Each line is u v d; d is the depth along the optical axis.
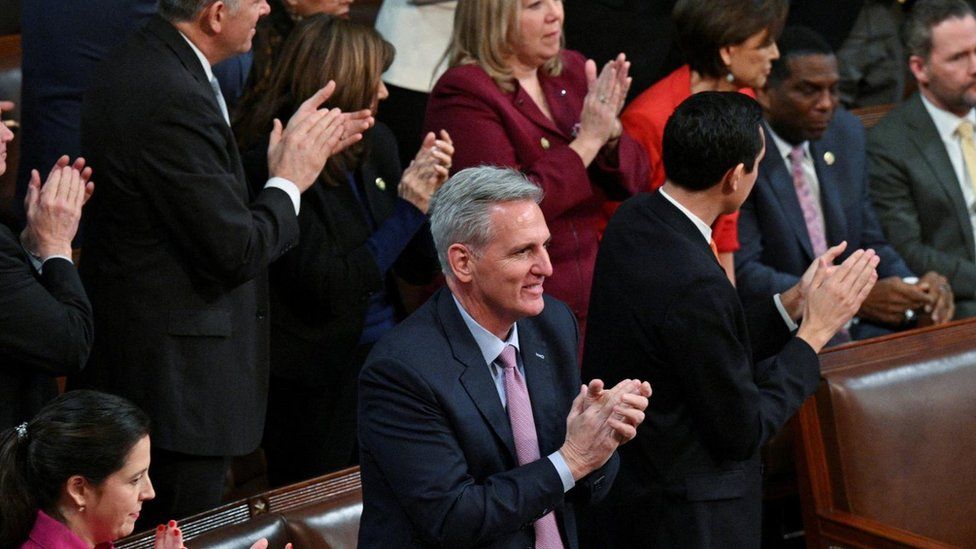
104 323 12.44
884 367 14.60
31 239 12.09
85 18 15.50
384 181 15.09
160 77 12.16
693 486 12.38
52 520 9.80
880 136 19.06
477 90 15.16
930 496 14.44
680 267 11.97
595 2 19.77
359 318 14.45
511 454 10.17
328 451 14.82
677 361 11.98
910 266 18.69
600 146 15.16
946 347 15.09
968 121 19.11
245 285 12.78
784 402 12.34
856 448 14.23
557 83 15.94
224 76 16.12
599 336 12.59
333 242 14.18
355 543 11.96
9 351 11.38
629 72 19.73
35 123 15.88
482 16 15.27
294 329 14.25
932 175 18.83
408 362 9.93
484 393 10.12
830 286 12.69
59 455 9.68
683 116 12.12
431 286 16.12
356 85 14.07
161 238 12.31
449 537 9.69
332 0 15.91
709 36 16.17
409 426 9.84
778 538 18.06
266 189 12.89
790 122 17.19
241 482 15.50
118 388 12.38
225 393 12.54
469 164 15.11
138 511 10.09
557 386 10.68
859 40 22.02
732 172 12.06
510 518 9.77
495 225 9.82
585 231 15.55
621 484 12.73
